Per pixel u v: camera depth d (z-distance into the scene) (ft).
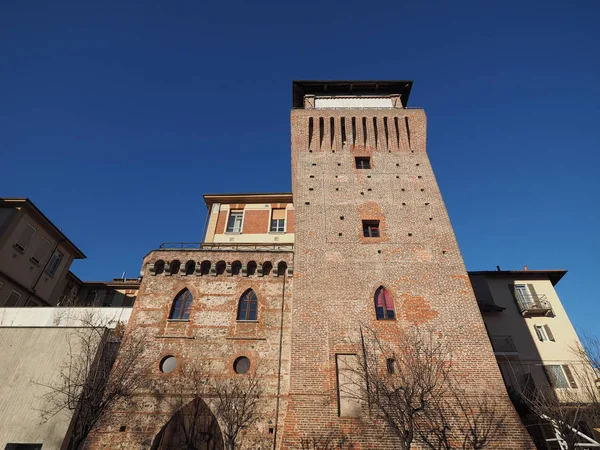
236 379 70.49
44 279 125.39
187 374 70.85
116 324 81.56
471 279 107.86
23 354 72.43
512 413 61.87
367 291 77.10
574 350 89.92
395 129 107.24
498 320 100.89
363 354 68.49
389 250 83.46
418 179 96.73
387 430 60.44
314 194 93.97
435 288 77.41
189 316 78.69
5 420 64.85
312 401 63.82
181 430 65.41
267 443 63.62
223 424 64.44
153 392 68.80
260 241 109.19
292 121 108.37
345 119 108.58
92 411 58.65
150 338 75.36
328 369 67.31
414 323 72.74
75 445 55.26
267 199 118.21
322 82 118.93
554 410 70.13
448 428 55.98
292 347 69.87
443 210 90.17
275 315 78.54
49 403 66.28
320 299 76.02
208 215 118.01
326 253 83.15
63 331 75.20
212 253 85.81
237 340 75.15
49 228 127.75
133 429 65.00
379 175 97.86
